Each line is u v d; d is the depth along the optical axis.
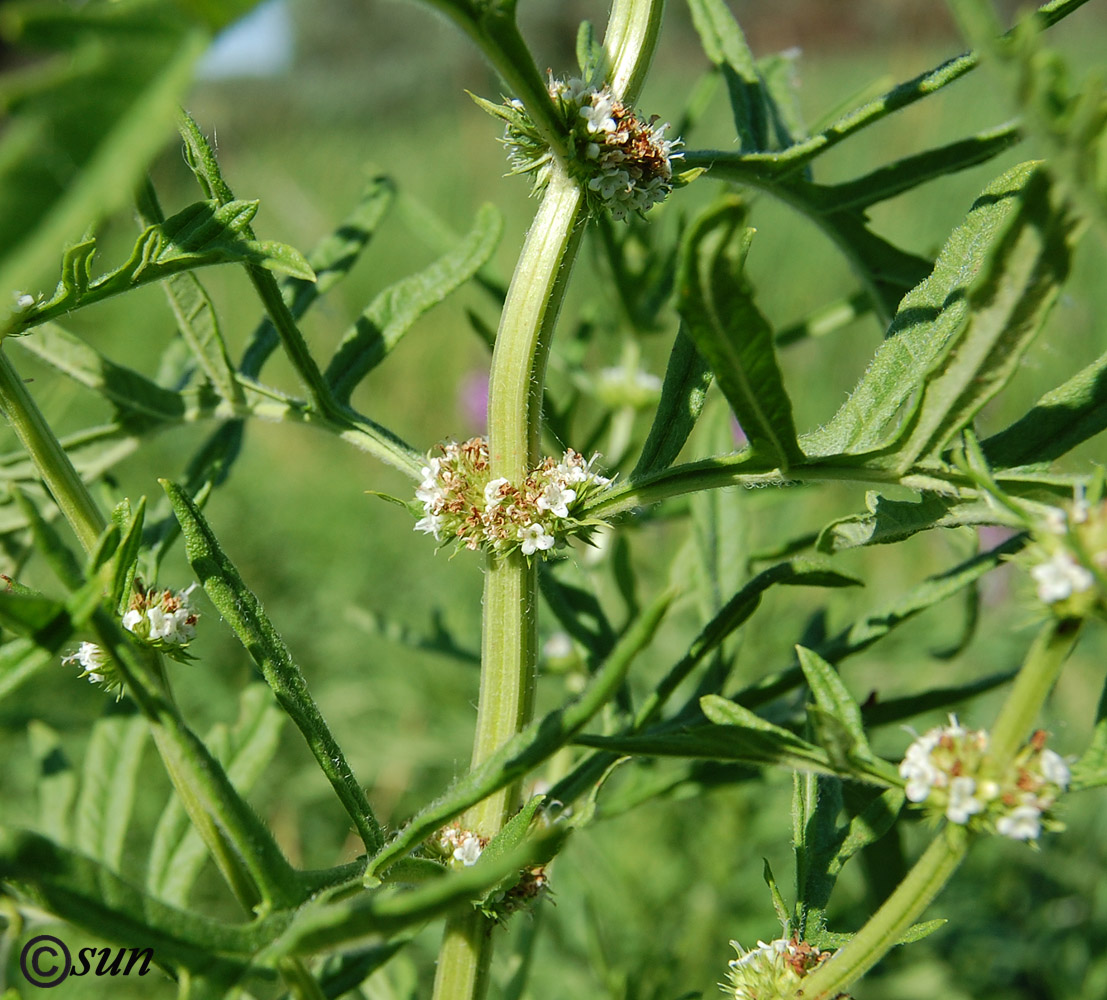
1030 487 0.21
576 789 0.23
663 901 0.36
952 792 0.20
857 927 0.30
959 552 0.26
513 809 0.22
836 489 0.56
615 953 0.34
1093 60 1.16
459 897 0.18
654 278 0.32
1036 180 0.19
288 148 1.37
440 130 1.40
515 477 0.22
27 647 0.20
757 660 0.40
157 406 0.24
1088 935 0.36
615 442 0.33
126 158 0.14
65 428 0.52
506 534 0.22
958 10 0.18
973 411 0.20
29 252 0.14
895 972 0.33
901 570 0.55
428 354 0.78
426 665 0.51
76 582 0.19
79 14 0.14
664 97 1.24
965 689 0.25
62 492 0.22
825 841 0.22
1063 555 0.19
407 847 0.20
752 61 0.25
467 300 0.55
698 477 0.22
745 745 0.21
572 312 0.60
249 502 0.60
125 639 0.19
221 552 0.21
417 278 0.24
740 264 0.19
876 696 0.25
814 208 0.24
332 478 0.67
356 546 0.60
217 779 0.19
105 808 0.25
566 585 0.26
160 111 0.14
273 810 0.41
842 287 0.76
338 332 0.78
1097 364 0.22
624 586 0.28
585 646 0.26
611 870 0.36
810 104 1.10
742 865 0.37
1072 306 0.24
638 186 0.22
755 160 0.23
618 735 0.23
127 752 0.26
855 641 0.24
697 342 0.19
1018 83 0.18
